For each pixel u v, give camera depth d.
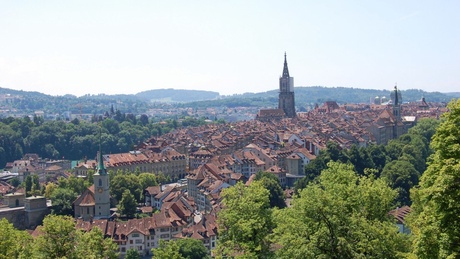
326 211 77.50
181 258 112.50
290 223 81.19
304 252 74.75
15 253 99.81
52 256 96.00
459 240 60.22
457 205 60.38
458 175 61.34
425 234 64.31
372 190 88.19
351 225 77.56
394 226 84.81
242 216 90.31
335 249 75.62
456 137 65.75
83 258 96.75
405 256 73.44
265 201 92.31
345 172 93.81
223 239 94.69
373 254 76.12
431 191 62.47
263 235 88.75
